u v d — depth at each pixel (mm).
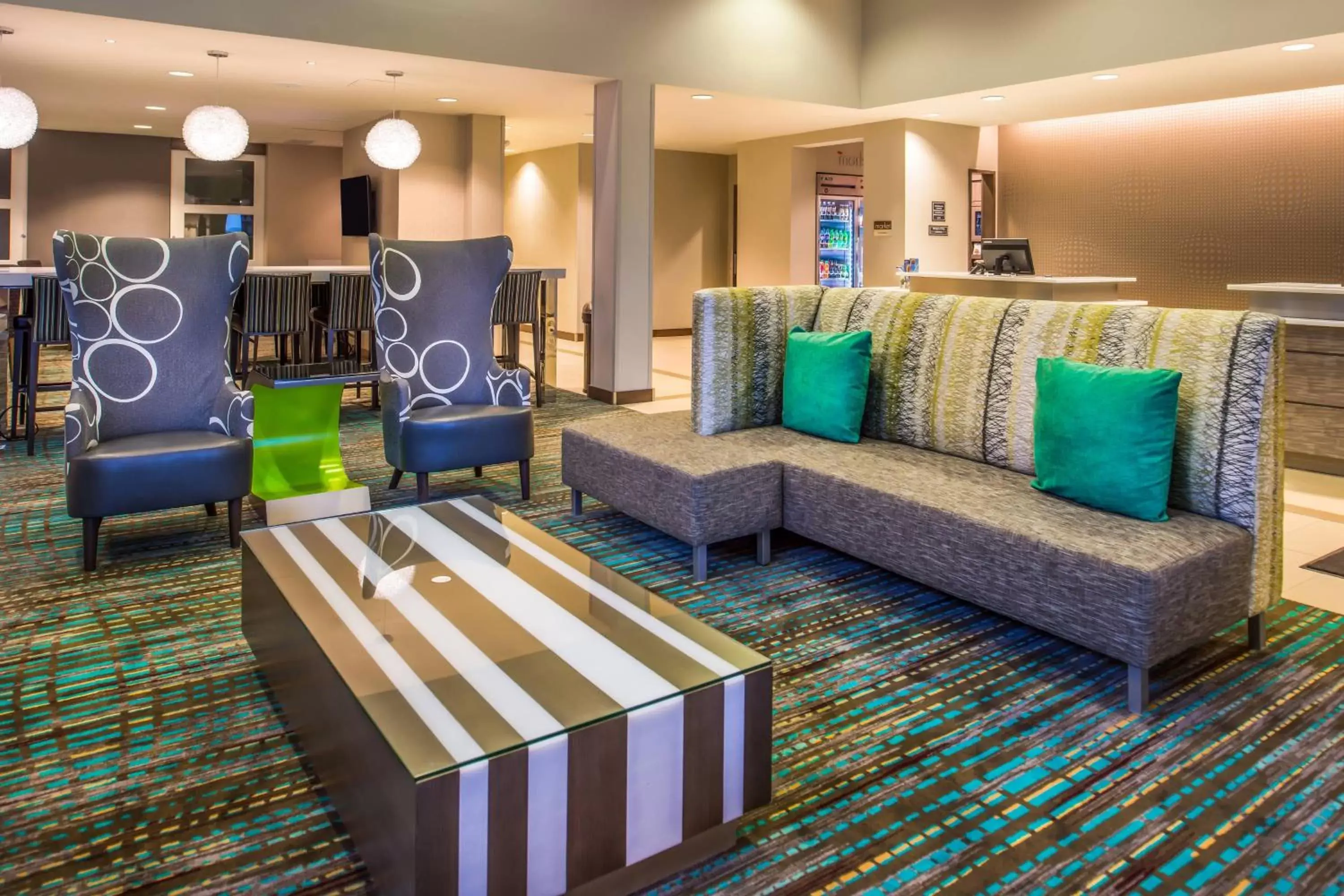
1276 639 2938
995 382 3467
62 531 3990
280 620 2305
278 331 6348
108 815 2029
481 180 9367
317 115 9469
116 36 5945
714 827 1864
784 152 10836
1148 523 2750
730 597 3291
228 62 6766
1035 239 10094
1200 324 2879
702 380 3998
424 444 4262
